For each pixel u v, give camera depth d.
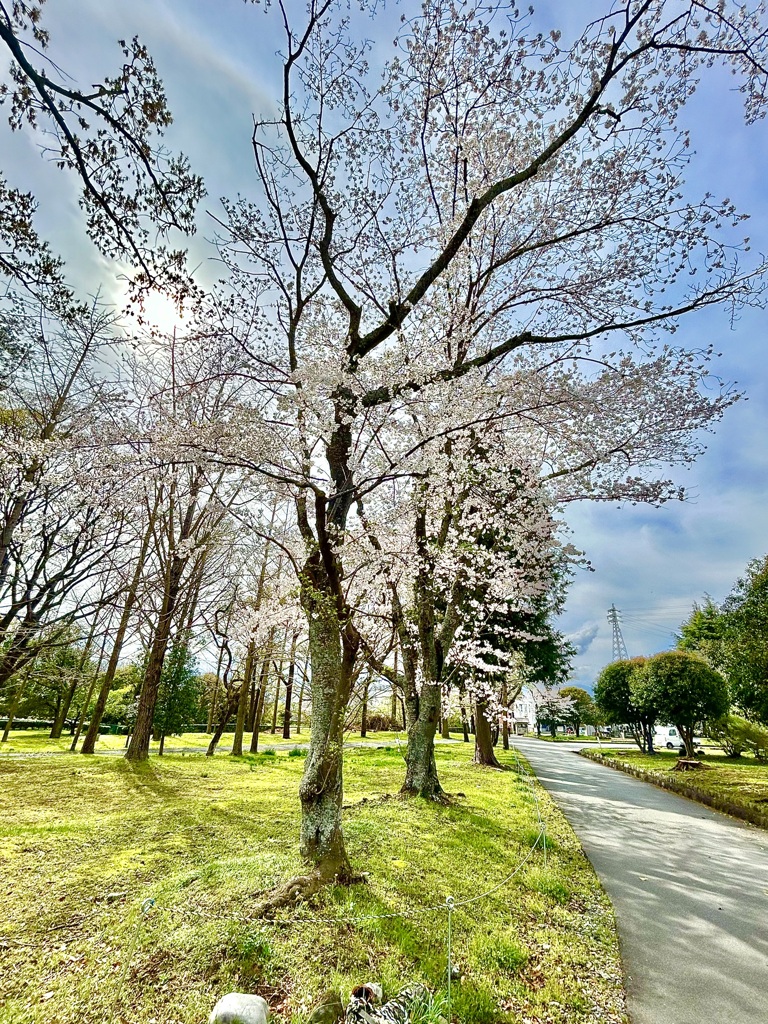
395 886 4.62
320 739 5.09
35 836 5.96
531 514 9.25
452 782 10.98
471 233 7.61
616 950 3.96
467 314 7.93
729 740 19.88
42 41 2.89
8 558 9.16
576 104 5.88
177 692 18.39
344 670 5.40
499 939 3.88
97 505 8.68
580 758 21.91
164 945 3.48
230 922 3.74
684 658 19.75
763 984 3.54
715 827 8.30
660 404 7.22
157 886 4.43
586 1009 3.20
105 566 11.06
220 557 17.16
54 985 3.06
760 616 10.27
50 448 6.70
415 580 8.45
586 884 5.29
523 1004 3.21
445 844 5.99
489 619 12.70
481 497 8.58
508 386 6.72
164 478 6.25
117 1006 2.89
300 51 5.00
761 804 9.45
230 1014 2.64
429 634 9.12
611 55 4.89
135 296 3.63
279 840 5.89
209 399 7.10
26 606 9.35
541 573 11.02
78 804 8.01
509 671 13.73
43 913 3.97
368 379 5.86
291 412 5.22
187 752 17.41
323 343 6.82
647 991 3.43
